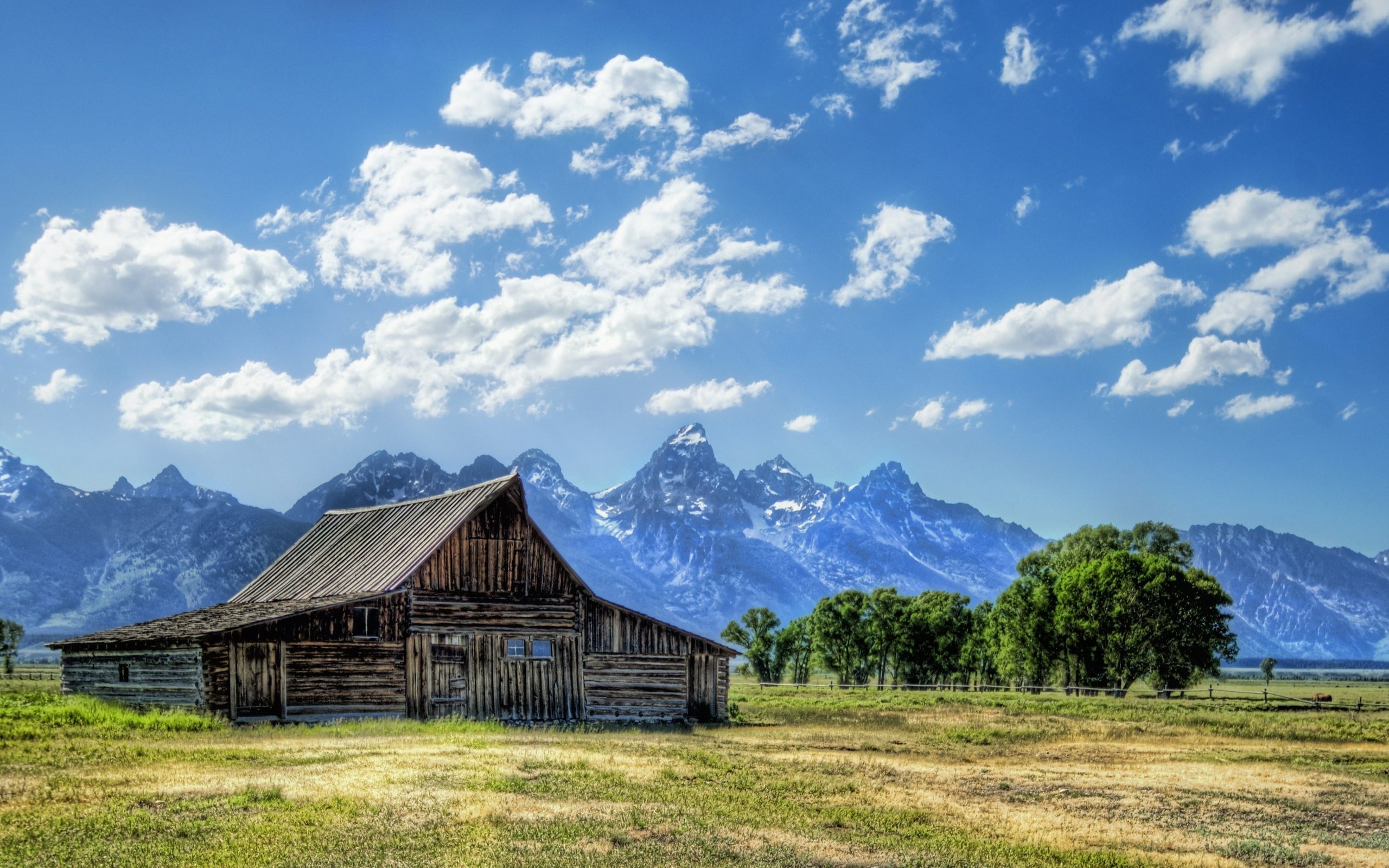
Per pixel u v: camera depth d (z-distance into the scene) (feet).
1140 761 116.78
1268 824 77.20
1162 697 289.94
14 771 79.97
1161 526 362.74
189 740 109.60
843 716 194.49
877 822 70.90
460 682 159.84
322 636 150.10
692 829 65.41
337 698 149.69
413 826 62.23
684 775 87.71
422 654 157.28
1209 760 119.55
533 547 168.35
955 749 126.52
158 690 152.35
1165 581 306.14
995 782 94.12
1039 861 61.11
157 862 53.42
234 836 58.80
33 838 57.82
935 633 418.72
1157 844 67.87
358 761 89.30
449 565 161.58
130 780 75.97
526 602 166.71
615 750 106.11
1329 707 255.70
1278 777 103.40
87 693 174.50
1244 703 263.90
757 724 173.68
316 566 190.80
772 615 477.36
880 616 432.66
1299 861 64.75
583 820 66.13
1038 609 335.06
